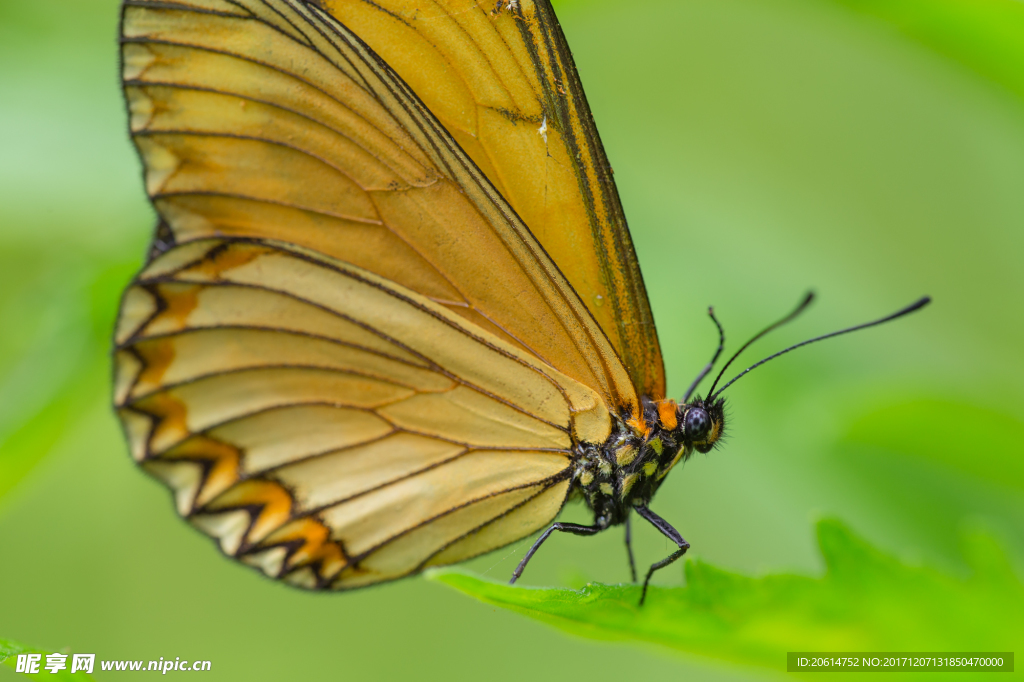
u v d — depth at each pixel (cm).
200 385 28
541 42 27
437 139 27
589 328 28
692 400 28
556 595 26
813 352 28
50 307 28
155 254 27
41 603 30
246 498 28
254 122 27
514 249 28
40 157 28
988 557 25
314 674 30
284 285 28
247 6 27
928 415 27
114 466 30
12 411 28
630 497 28
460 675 30
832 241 29
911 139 29
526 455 28
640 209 29
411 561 28
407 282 28
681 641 26
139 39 27
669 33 29
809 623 25
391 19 27
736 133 29
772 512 28
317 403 28
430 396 28
